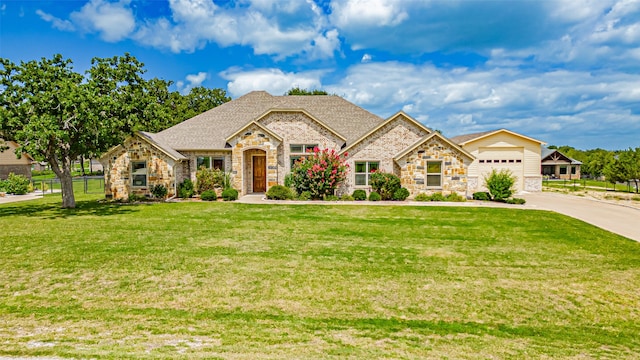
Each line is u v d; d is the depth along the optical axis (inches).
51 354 177.6
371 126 972.6
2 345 189.5
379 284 305.7
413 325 233.8
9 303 257.0
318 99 1063.0
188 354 181.8
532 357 193.6
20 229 505.0
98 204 780.0
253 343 199.5
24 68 657.6
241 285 297.3
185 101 1800.0
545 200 880.9
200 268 337.4
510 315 254.2
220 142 924.6
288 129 917.8
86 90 641.0
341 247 422.3
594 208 732.0
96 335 206.2
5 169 1573.6
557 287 307.6
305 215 634.8
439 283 311.1
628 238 480.7
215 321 231.6
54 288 286.0
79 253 381.7
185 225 541.6
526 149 1104.8
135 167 853.8
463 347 203.5
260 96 1082.7
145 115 772.0
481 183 1107.9
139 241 438.0
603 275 338.3
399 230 520.4
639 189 1151.0
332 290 290.5
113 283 297.9
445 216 632.4
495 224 566.3
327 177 829.2
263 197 885.2
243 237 465.7
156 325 223.1
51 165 710.5
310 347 196.4
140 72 783.1
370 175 879.7
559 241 464.8
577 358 193.6
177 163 876.6
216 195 860.6
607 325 243.1
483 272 342.0
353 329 225.0
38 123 573.0
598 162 1785.2
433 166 833.5
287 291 286.7
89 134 671.1
